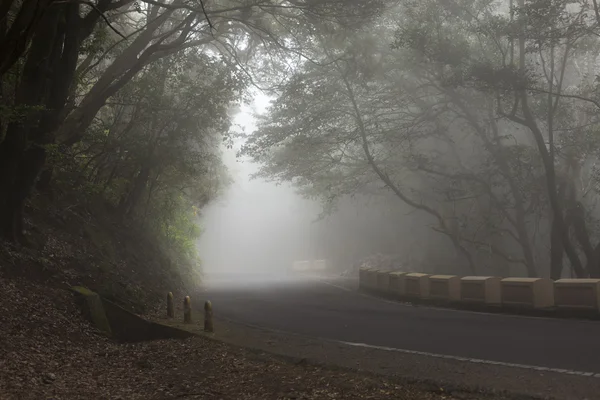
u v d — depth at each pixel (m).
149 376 9.28
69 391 7.96
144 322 13.09
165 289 21.53
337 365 9.23
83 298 12.80
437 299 19.52
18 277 12.66
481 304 17.42
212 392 8.22
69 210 18.89
